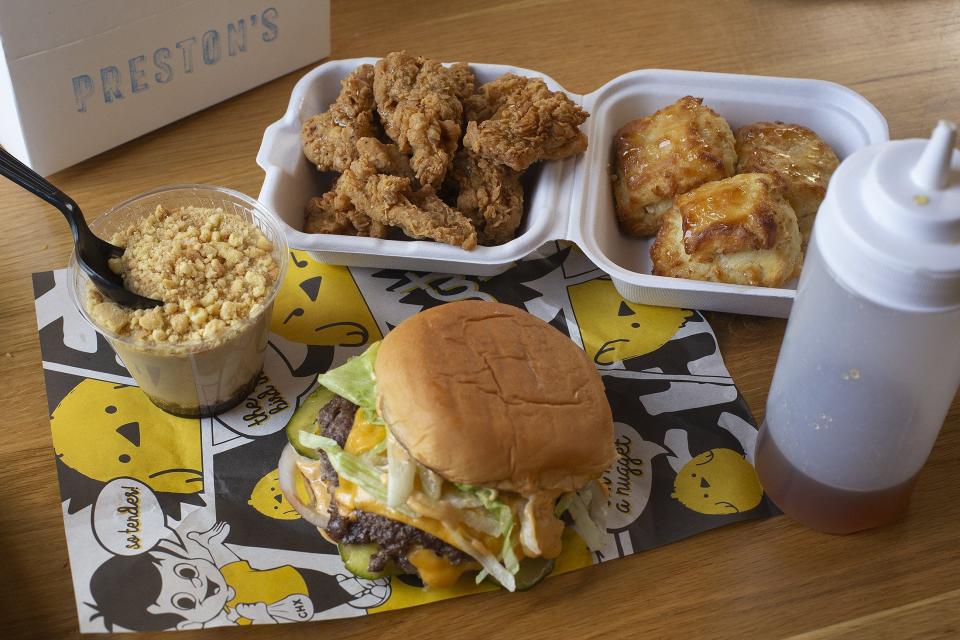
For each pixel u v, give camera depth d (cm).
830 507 68
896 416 64
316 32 88
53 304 77
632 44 91
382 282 79
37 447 72
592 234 76
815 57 91
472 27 92
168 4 80
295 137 80
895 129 86
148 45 81
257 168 84
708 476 71
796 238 76
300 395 74
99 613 66
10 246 79
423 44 91
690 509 70
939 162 58
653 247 78
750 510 70
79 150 82
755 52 91
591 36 92
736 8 94
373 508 66
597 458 67
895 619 67
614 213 81
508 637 66
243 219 75
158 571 67
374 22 92
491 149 76
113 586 67
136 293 70
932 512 70
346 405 70
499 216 77
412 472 66
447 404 66
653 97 83
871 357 62
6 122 80
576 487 67
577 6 94
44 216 81
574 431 67
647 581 68
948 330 61
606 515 70
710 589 68
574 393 68
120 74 81
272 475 71
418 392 66
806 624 67
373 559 66
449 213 76
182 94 85
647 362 76
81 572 67
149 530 69
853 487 67
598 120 81
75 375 74
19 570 67
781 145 80
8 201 81
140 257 71
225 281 71
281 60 88
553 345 70
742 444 73
